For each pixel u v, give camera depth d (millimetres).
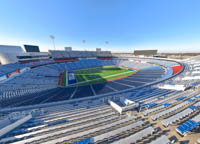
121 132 6836
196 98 10578
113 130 7500
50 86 27203
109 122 8680
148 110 9406
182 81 18766
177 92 14000
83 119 9609
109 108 11992
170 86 16422
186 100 10320
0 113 12453
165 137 5598
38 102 18109
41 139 6988
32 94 21594
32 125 9273
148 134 6230
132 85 27219
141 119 8352
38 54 55719
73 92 23141
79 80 33500
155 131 6547
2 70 32469
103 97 16281
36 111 12664
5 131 8203
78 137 6820
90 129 7746
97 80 33219
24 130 8312
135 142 5750
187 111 8102
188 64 38031
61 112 11828
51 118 10461
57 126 8531
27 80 28656
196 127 6582
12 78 28547
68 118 10062
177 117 7535
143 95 15367
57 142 6391
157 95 13914
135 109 10844
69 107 13758
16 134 8102
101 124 8453
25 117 10102
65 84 29484
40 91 23438
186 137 5887
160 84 19297
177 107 9227
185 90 14203
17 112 12398
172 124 7168
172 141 5461
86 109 12148
